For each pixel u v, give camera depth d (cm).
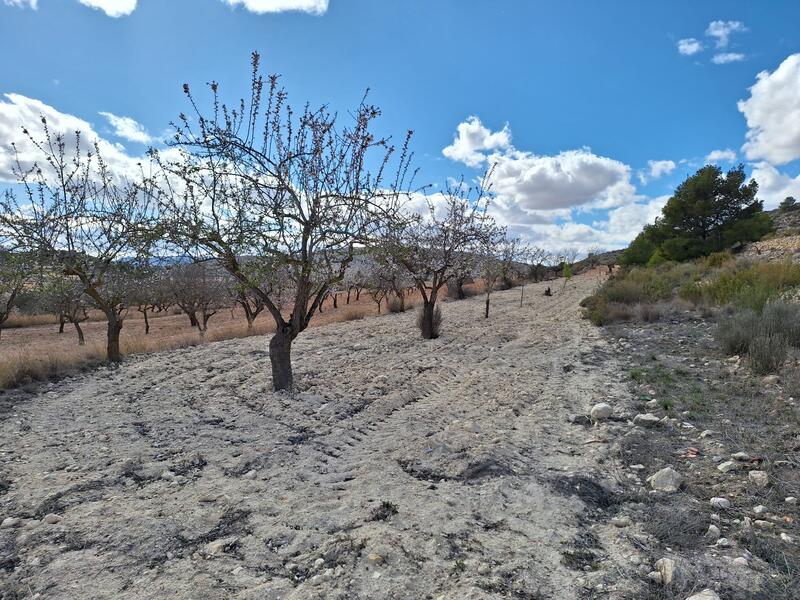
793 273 1337
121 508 354
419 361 921
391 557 281
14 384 766
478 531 318
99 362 962
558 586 258
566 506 347
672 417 537
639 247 3797
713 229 2958
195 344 1295
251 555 293
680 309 1305
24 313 3450
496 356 977
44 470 430
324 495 374
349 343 1165
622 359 865
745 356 750
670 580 256
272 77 605
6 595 258
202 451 472
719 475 392
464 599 243
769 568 271
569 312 1800
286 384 687
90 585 266
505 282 3959
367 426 548
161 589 260
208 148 583
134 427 552
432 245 1264
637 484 388
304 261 638
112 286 1006
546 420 550
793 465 398
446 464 423
